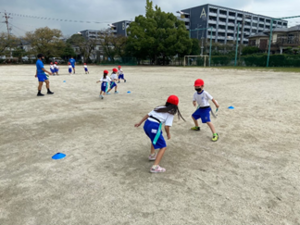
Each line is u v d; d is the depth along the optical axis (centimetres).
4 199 278
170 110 346
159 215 249
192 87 1267
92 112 702
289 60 3641
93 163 372
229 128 552
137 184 310
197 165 366
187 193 290
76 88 1206
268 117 647
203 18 7988
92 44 5519
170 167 360
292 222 239
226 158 391
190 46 4525
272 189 301
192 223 236
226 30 8431
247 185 310
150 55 4931
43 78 973
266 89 1180
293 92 1076
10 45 4775
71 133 515
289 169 354
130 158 391
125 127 559
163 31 4331
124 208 261
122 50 5381
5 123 588
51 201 274
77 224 235
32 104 809
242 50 5550
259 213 253
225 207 263
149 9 4591
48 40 4966
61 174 337
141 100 891
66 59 5891
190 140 475
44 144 451
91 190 296
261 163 373
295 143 457
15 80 1557
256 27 9125
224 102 853
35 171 346
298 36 5156
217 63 4541
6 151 418
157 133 338
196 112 508
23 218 245
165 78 1831
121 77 1519
